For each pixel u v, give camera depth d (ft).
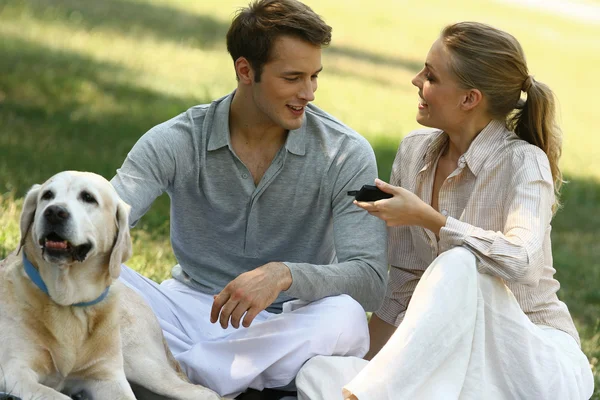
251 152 18.01
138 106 46.68
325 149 18.06
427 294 15.17
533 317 17.01
